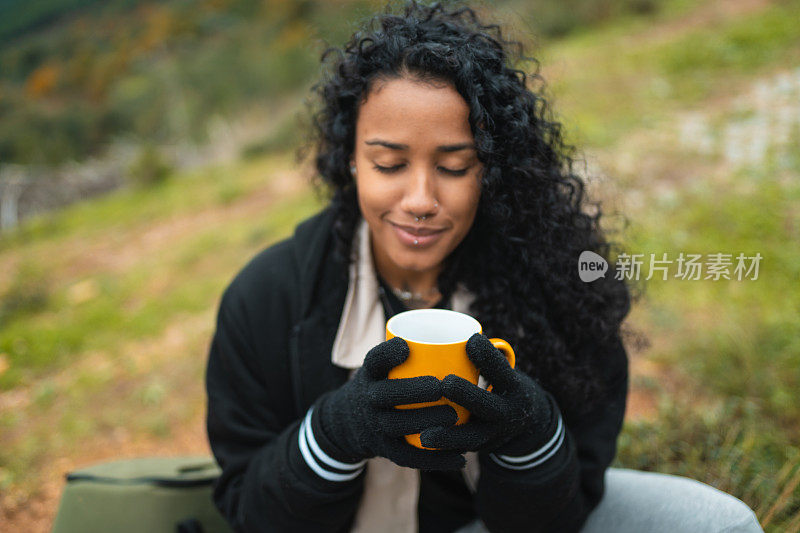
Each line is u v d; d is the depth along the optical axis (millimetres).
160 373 3992
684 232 4297
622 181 5121
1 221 9500
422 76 1161
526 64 1496
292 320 1461
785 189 4680
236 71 17781
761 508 1841
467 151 1198
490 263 1424
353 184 1423
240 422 1474
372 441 1106
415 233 1233
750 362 2930
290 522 1287
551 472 1228
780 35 8031
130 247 6801
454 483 1466
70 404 3801
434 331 1160
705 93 7074
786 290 3596
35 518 2877
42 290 5590
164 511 1677
